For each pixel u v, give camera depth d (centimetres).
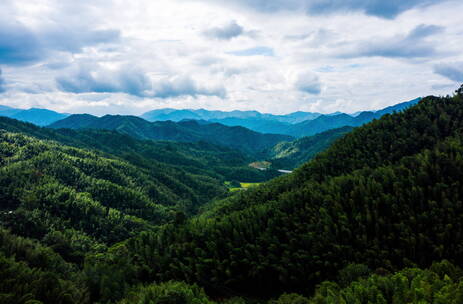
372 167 9769
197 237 8600
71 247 10381
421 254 5750
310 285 6275
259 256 7056
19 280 5562
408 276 4494
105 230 13075
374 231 6762
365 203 7469
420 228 6253
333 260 6391
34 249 7925
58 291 5638
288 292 6384
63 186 15375
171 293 5341
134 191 17775
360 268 5434
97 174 18950
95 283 6694
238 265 7219
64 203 13538
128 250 9119
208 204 19800
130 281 7288
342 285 5200
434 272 4497
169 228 9588
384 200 7312
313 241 6950
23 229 11162
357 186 8144
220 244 8025
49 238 10562
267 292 6719
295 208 8494
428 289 3719
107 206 15638
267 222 8406
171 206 18925
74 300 5691
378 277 4503
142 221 14762
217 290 6956
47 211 12775
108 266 7594
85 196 14912
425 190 7144
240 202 12575
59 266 7506
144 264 7856
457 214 6225
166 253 8156
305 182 10694
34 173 15762
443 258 5506
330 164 11244
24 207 12838
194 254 8019
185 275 7262
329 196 8256
